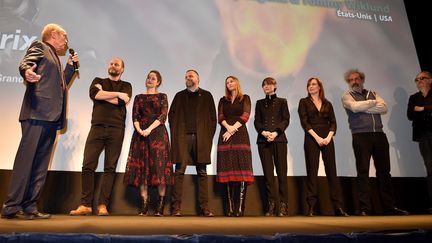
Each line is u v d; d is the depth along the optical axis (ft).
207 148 10.26
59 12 11.93
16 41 11.48
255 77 12.74
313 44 13.43
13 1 11.68
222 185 11.71
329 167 10.57
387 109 12.21
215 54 12.69
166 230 5.16
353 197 12.30
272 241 4.80
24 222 6.04
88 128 11.47
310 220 7.59
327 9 13.92
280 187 10.41
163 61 12.30
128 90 10.78
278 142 10.64
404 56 13.99
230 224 6.26
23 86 11.31
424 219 8.03
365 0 14.39
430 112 11.35
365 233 5.10
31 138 7.01
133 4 12.53
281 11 13.53
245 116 10.41
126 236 4.61
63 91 7.73
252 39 13.05
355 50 13.69
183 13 12.81
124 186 11.21
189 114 10.59
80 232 4.80
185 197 11.40
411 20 14.46
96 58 11.89
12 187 6.84
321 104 11.22
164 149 10.05
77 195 11.00
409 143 13.10
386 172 11.08
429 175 11.27
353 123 11.48
